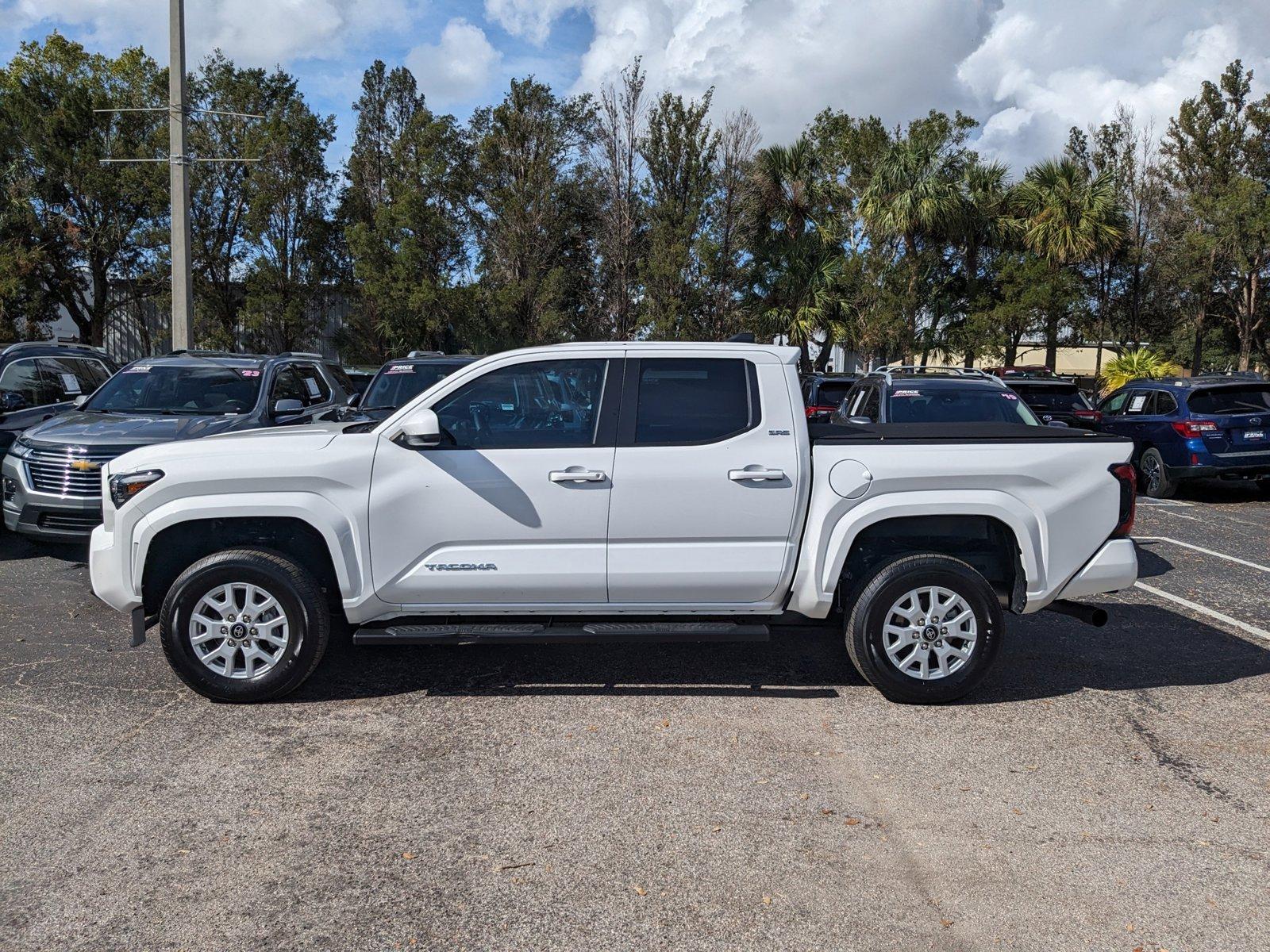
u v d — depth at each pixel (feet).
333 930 10.36
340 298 135.03
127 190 118.93
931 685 16.90
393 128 138.21
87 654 19.75
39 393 34.47
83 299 126.31
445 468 16.46
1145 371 95.20
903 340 113.70
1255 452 41.01
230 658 16.70
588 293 135.33
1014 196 110.73
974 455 16.81
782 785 13.92
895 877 11.47
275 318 122.21
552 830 12.55
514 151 128.98
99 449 26.14
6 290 110.01
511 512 16.46
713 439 16.72
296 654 16.69
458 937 10.25
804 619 17.49
